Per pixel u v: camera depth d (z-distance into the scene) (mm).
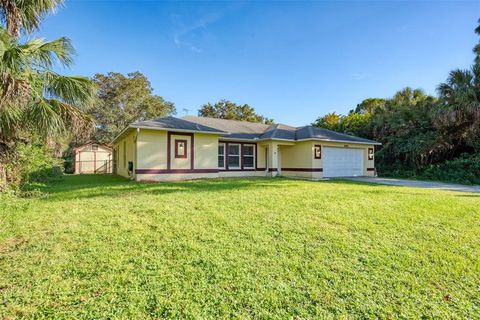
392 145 18406
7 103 4855
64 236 4047
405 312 2482
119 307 2459
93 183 11336
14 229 4316
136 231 4277
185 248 3678
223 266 3219
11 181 7410
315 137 15148
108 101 29781
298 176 16047
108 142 29125
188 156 13516
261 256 3496
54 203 6254
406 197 7348
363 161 17688
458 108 14484
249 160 16750
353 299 2662
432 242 4062
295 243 3916
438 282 3000
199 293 2693
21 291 2682
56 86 5445
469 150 15484
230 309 2471
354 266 3303
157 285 2812
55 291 2689
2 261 3275
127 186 9625
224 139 15578
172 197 6984
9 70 4633
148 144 12477
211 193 7723
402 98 21562
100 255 3441
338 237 4160
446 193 8555
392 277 3078
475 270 3260
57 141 6031
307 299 2648
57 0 6094
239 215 5184
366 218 5129
